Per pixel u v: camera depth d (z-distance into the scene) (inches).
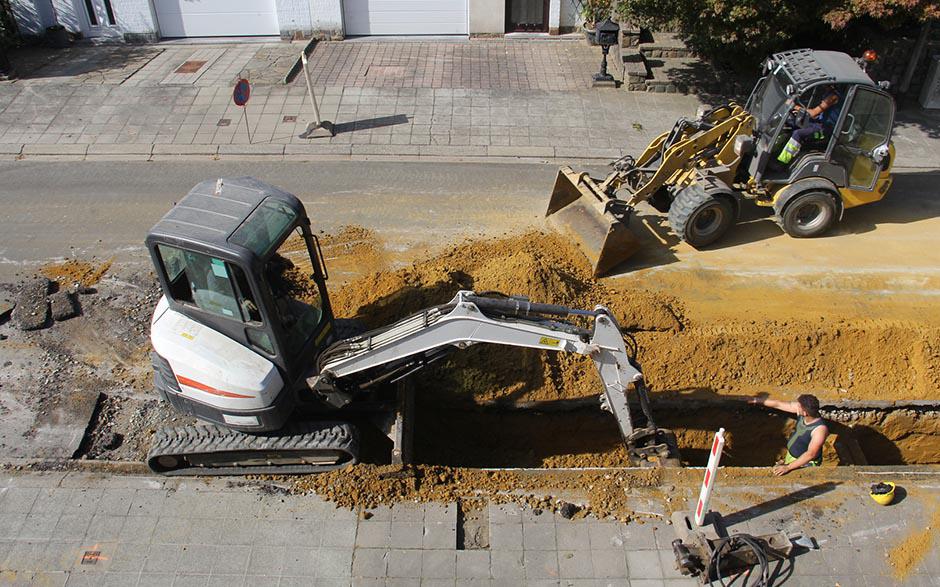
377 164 523.2
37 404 319.9
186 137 549.3
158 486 279.3
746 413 335.0
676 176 420.2
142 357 348.2
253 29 703.7
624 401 283.0
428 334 262.5
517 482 283.7
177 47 690.2
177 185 494.9
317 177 505.7
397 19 701.9
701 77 619.8
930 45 587.2
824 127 406.6
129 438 306.7
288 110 583.2
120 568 249.9
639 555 255.9
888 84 395.9
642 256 423.8
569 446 337.4
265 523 264.8
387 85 620.4
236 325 261.9
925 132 565.0
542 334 260.1
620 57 633.0
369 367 269.7
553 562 253.4
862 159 419.8
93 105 585.3
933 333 354.0
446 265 388.5
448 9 695.1
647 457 294.8
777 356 348.8
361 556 254.2
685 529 259.6
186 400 274.7
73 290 387.5
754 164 419.8
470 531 264.8
